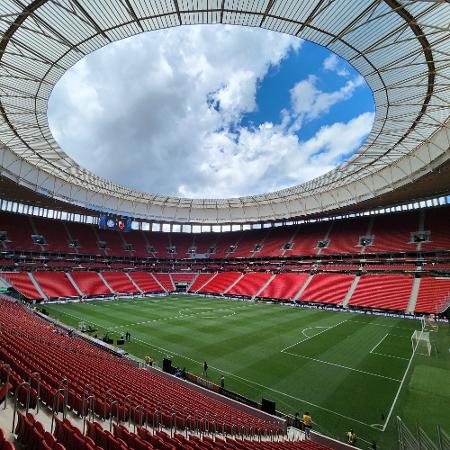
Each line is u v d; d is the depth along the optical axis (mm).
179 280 70750
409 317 41219
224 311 45000
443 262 48438
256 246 72062
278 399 17688
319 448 11617
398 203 56219
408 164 39719
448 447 10266
